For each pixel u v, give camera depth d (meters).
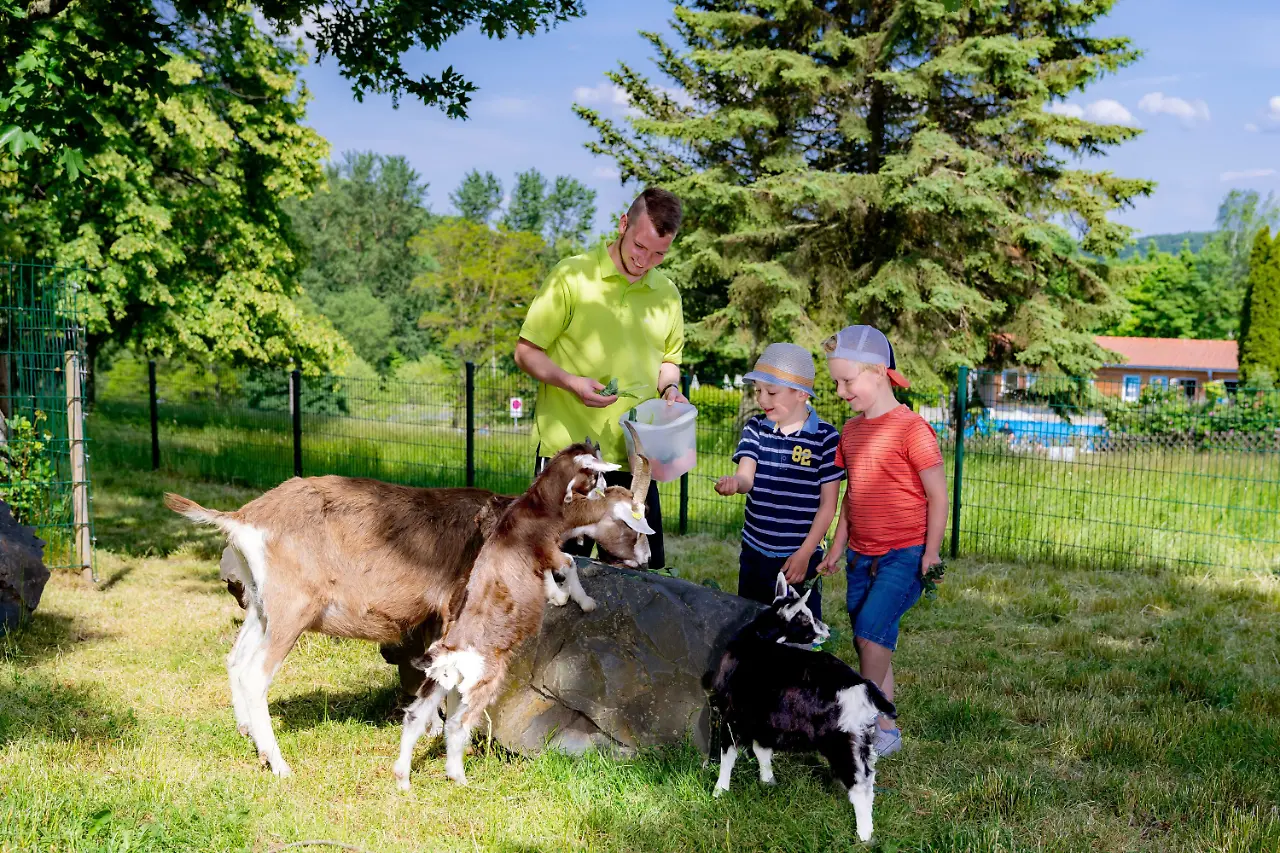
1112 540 9.40
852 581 4.24
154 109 18.08
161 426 15.36
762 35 20.81
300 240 24.69
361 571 3.93
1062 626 6.75
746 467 4.41
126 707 4.69
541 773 3.88
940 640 6.41
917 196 17.69
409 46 8.16
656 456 4.34
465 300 49.91
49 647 5.73
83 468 7.57
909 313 19.14
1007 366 21.30
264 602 3.89
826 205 19.39
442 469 11.30
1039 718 4.96
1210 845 3.51
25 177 17.36
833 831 3.49
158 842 3.17
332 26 8.18
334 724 4.52
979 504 9.80
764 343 20.36
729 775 3.77
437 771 4.02
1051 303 21.00
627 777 3.82
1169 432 10.80
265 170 22.22
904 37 18.64
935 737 4.63
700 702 4.07
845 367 4.07
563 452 3.96
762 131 20.69
